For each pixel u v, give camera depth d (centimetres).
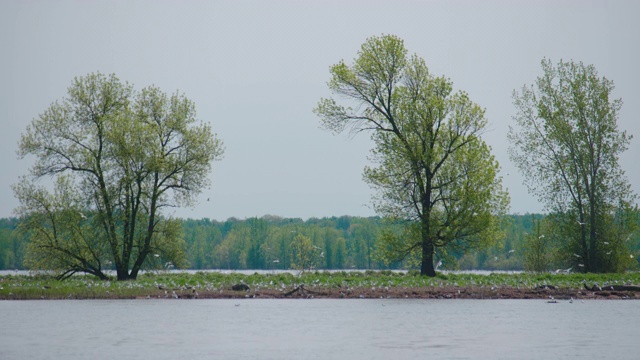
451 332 2959
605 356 2395
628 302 4278
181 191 6016
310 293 4694
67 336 2822
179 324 3206
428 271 5906
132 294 4619
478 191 5753
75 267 5894
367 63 5891
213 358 2347
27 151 5725
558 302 4284
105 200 5797
